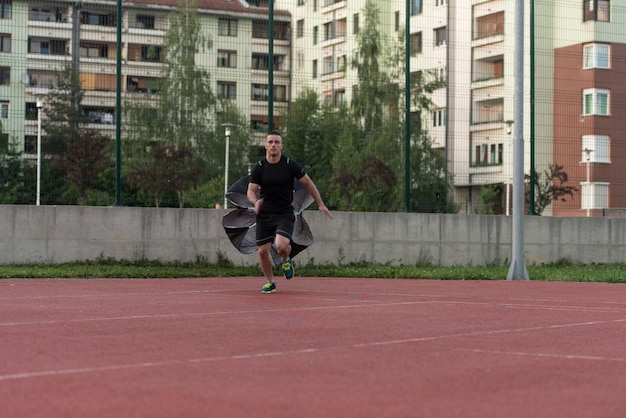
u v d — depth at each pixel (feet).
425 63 90.48
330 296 38.34
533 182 70.38
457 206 74.33
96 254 60.13
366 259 65.41
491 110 92.99
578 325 27.30
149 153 71.77
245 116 79.25
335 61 91.61
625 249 71.82
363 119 80.84
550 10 76.64
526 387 16.11
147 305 32.68
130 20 124.98
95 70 84.79
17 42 69.97
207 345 21.17
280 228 37.01
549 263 69.87
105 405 13.85
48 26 122.31
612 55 76.84
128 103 82.58
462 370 17.85
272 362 18.51
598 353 20.83
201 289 42.63
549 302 37.19
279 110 79.05
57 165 62.59
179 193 66.54
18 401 14.07
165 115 80.69
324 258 64.39
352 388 15.64
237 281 50.70
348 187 71.26
